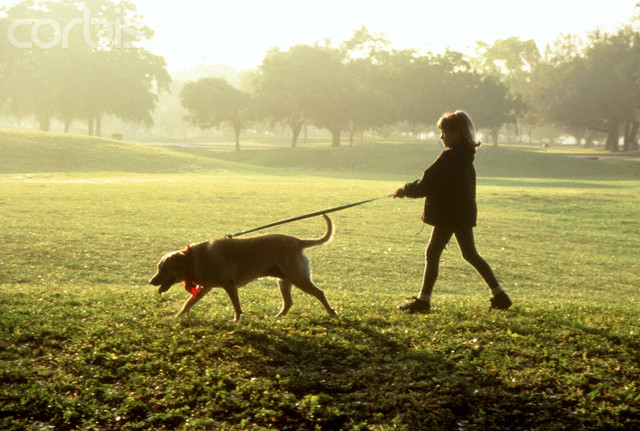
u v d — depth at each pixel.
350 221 22.56
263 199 27.98
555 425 4.34
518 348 5.67
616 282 14.77
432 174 6.57
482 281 14.27
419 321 6.60
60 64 81.12
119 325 6.41
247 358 5.59
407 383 5.01
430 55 89.31
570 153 86.00
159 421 4.55
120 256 14.66
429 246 6.88
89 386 5.00
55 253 14.50
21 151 52.59
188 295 8.51
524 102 95.31
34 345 5.83
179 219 21.22
